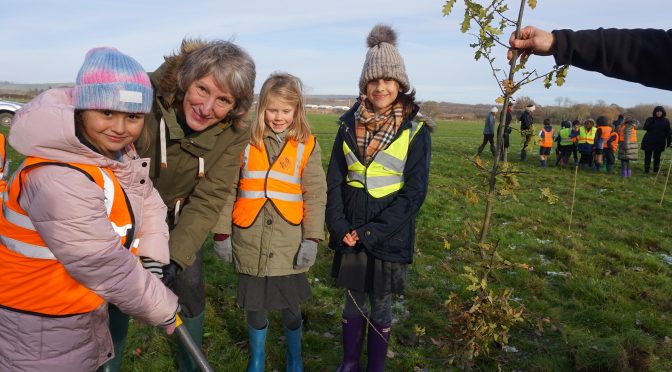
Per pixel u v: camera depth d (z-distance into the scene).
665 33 1.74
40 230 1.65
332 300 4.32
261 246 2.81
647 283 5.06
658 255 6.15
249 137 2.68
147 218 2.17
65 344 1.82
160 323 1.94
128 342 3.44
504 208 8.41
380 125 2.97
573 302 4.45
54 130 1.58
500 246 6.18
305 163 2.89
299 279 2.96
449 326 2.97
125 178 1.86
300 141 2.86
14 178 1.69
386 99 2.90
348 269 2.97
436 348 3.54
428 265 5.33
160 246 2.15
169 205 2.66
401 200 2.86
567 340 3.66
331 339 3.69
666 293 4.78
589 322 4.11
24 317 1.75
